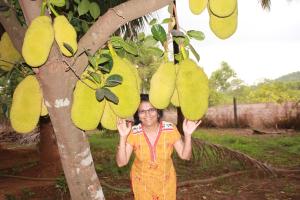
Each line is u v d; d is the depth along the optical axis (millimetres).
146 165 2449
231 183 5715
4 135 13406
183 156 2402
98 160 8023
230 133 12242
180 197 5176
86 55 1398
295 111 14578
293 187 5383
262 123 13281
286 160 7375
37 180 6539
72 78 1409
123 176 6500
